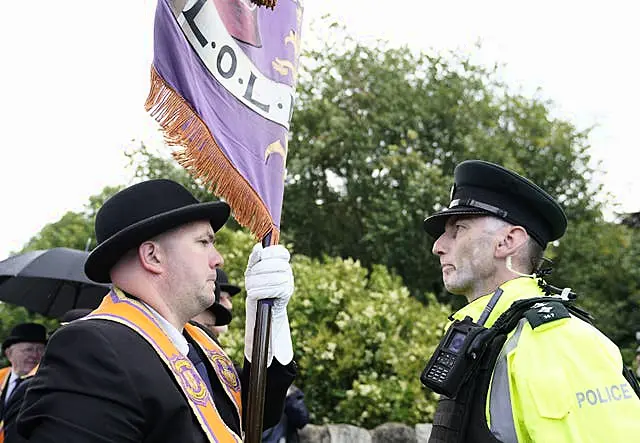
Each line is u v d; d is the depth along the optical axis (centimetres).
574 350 249
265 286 257
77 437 209
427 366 262
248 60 270
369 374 698
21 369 560
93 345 222
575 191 1432
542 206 288
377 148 1384
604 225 1441
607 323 1272
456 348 261
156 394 222
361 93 1405
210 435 231
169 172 1299
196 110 249
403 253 1255
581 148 1446
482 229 286
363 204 1364
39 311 576
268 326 256
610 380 246
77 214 1423
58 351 222
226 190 255
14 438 405
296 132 1387
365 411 663
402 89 1409
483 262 286
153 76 245
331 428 623
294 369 272
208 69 258
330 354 687
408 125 1386
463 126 1387
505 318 262
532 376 247
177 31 248
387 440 625
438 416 264
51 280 576
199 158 249
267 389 268
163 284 245
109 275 253
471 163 293
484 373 256
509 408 251
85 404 213
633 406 243
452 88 1402
